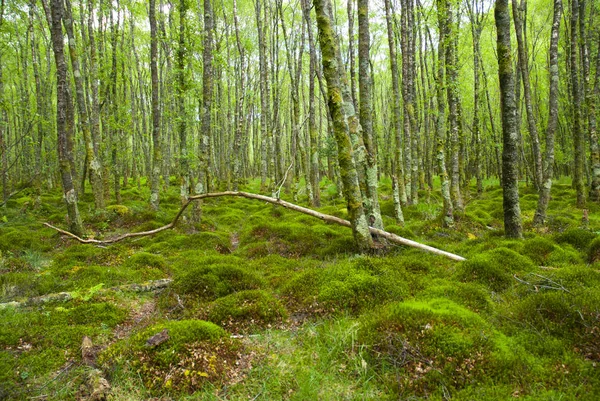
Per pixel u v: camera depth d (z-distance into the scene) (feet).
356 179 22.17
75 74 38.99
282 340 14.01
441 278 18.49
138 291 20.18
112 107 52.13
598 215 35.91
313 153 51.44
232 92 97.25
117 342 13.79
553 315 12.62
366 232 22.11
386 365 11.40
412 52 48.85
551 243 21.66
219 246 30.99
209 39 38.17
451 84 31.89
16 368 12.44
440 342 11.34
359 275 17.37
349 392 10.51
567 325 12.00
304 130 79.10
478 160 57.72
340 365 11.76
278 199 22.71
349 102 24.34
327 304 15.97
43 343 14.10
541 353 11.24
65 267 24.00
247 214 49.03
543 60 71.51
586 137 53.83
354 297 16.12
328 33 20.94
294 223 35.99
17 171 74.38
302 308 16.46
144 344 12.66
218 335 13.29
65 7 38.11
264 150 65.10
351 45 45.34
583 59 41.22
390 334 12.12
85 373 12.01
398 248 23.53
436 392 9.99
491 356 10.71
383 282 16.83
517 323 12.91
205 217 42.96
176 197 57.93
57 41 30.40
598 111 50.21
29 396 11.10
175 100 60.39
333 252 25.96
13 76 68.23
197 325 13.55
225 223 42.50
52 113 66.08
